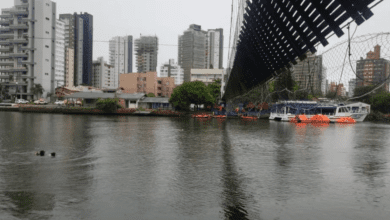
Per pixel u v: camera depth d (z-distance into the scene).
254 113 66.12
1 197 9.22
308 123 48.91
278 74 15.18
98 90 102.62
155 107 85.06
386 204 8.77
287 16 9.95
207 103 72.44
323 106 53.22
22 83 95.56
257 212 8.10
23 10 94.56
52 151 17.64
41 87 93.12
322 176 11.98
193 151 18.03
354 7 7.15
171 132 30.06
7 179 11.26
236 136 26.84
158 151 17.92
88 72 189.62
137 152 17.50
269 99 60.88
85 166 13.61
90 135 26.41
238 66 22.00
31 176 11.71
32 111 72.56
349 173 12.55
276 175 12.09
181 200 8.97
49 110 71.50
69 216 7.81
